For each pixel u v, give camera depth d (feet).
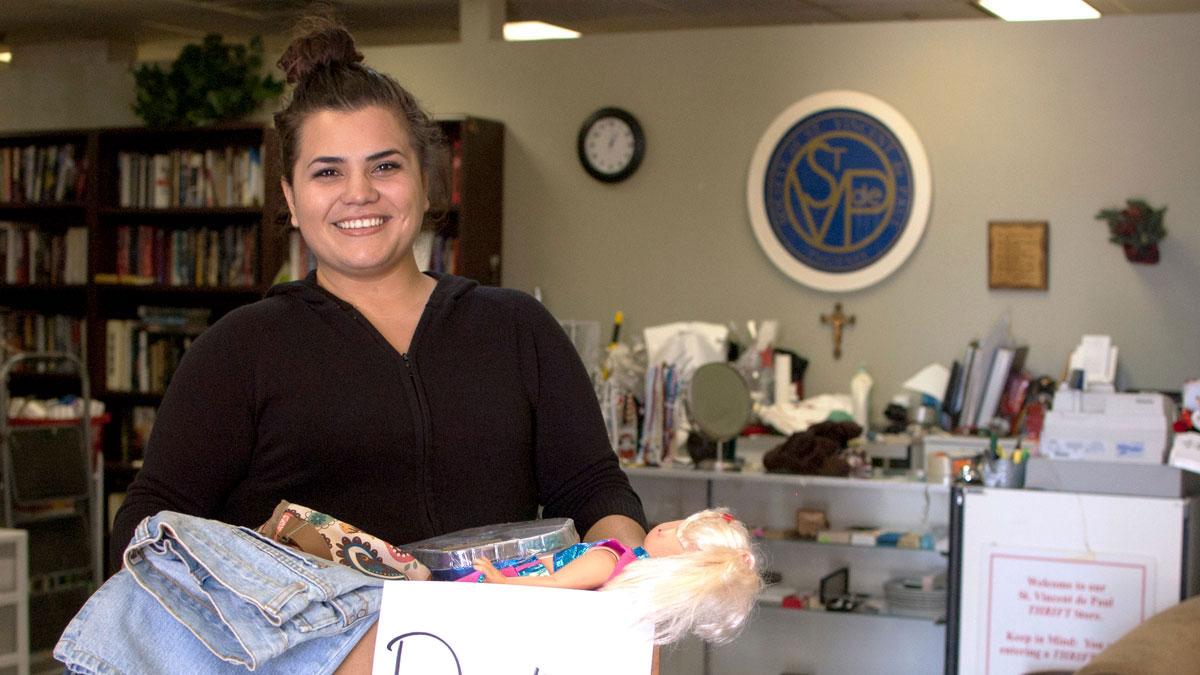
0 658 14.47
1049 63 19.27
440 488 5.48
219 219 24.13
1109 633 14.15
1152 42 18.83
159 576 4.49
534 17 25.88
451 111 22.52
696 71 21.11
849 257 20.18
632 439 18.06
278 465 5.34
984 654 14.64
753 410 18.90
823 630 17.49
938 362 19.80
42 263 25.22
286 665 4.43
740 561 4.34
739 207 20.92
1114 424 14.56
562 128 21.93
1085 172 19.12
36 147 25.43
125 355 24.21
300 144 5.39
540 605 4.32
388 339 5.55
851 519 17.56
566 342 5.95
